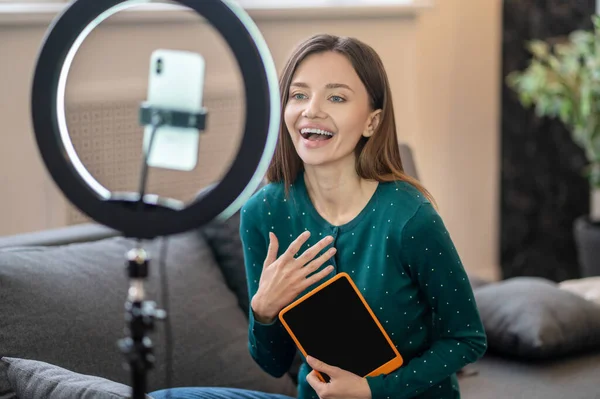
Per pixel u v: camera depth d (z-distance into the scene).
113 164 1.31
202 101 1.25
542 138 4.40
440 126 4.09
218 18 1.21
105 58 2.75
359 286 1.68
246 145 1.23
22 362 1.80
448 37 4.05
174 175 1.27
